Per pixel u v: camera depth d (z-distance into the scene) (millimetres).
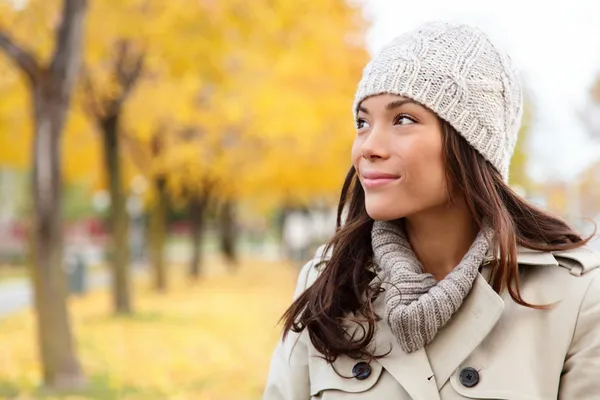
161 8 9648
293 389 1911
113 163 13047
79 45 7465
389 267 1730
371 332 1743
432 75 1663
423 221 1810
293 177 16828
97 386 7723
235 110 12438
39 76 7391
